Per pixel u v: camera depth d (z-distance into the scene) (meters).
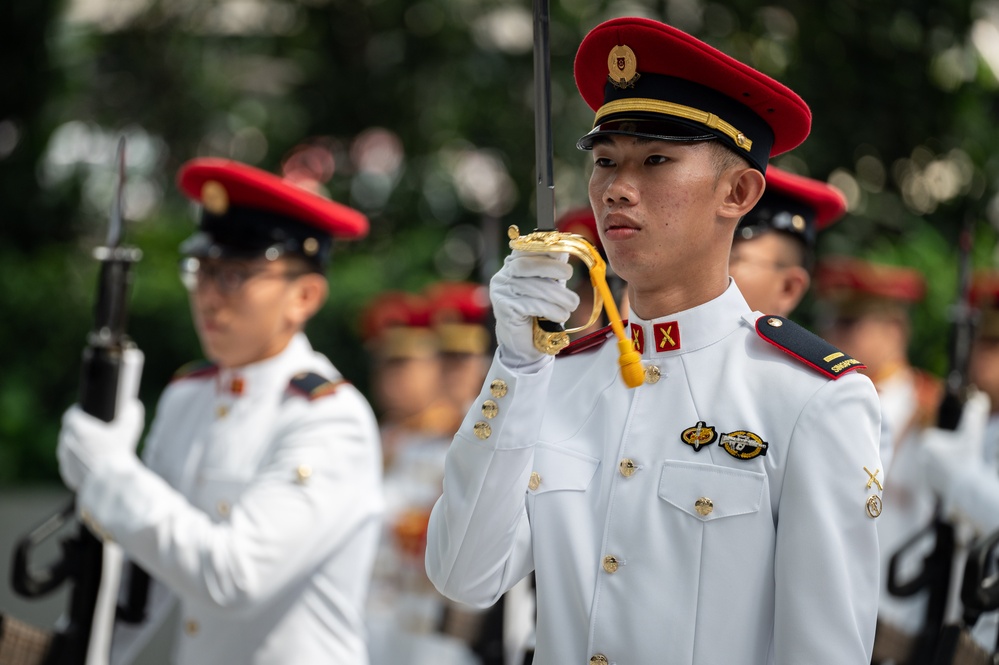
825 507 6.64
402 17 32.22
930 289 25.95
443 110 31.78
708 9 29.16
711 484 6.88
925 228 28.22
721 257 7.33
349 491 11.14
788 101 7.14
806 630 6.54
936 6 28.66
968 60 29.06
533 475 7.36
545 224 6.71
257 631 11.05
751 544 6.77
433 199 33.09
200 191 12.10
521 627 14.35
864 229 28.22
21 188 37.81
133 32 36.41
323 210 11.96
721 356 7.23
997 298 15.57
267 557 10.58
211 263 11.80
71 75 37.50
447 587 7.23
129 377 11.00
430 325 20.22
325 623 11.21
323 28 34.06
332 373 11.95
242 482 11.25
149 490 10.55
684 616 6.76
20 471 34.56
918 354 25.72
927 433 14.12
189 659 11.30
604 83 7.62
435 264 32.22
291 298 11.92
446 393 19.84
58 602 23.09
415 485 18.75
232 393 11.69
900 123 29.06
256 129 34.84
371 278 31.84
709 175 7.05
